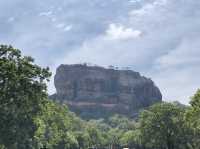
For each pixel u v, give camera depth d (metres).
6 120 79.25
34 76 80.62
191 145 172.75
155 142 180.12
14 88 77.88
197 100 119.81
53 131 164.00
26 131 84.38
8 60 79.69
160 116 175.38
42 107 88.00
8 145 84.56
